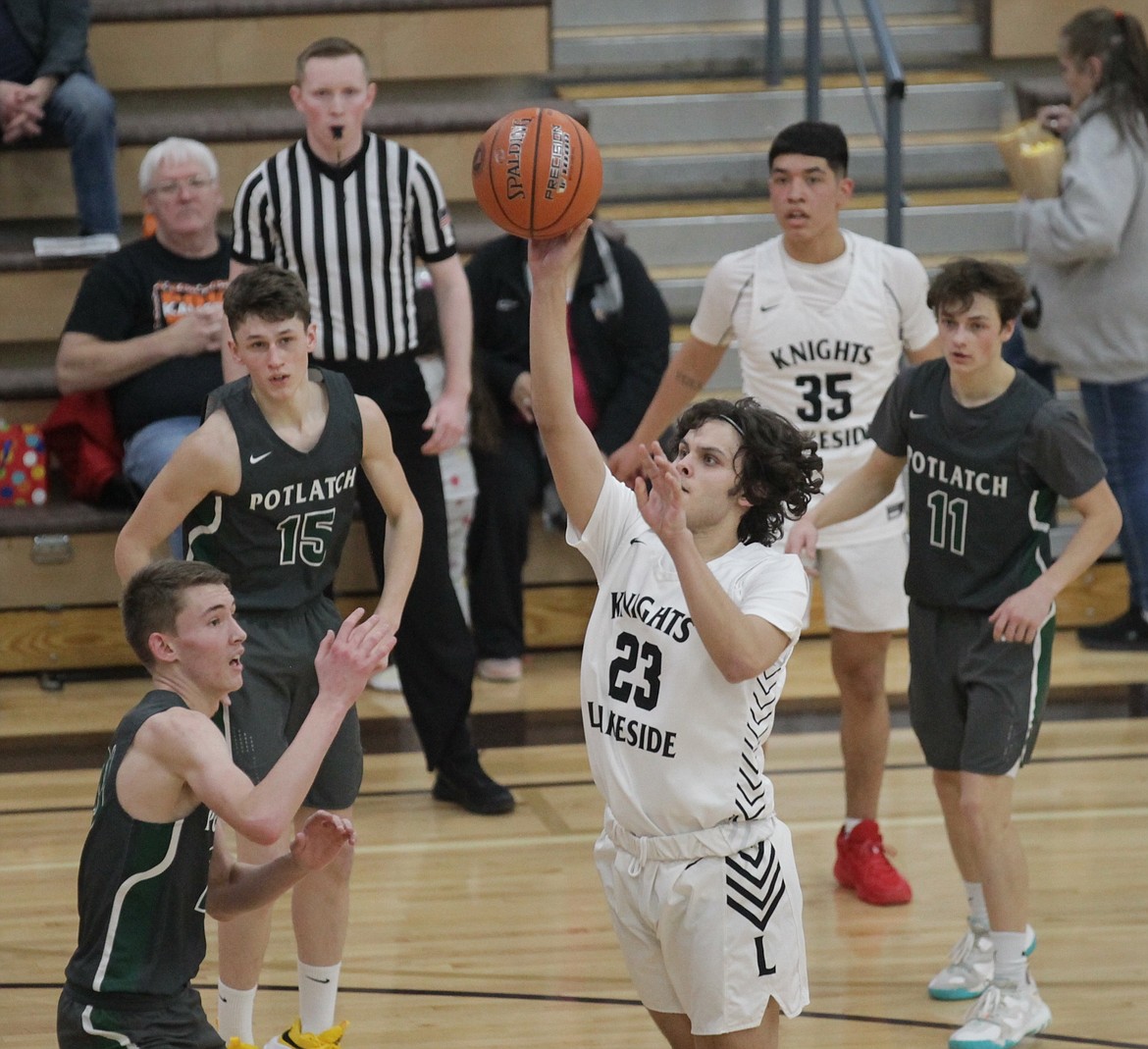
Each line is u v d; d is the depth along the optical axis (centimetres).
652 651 998
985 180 2814
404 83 2816
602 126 2770
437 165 2591
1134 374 2230
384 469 1302
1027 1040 1333
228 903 1025
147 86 2692
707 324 1672
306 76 1692
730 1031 995
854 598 1614
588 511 1037
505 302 2173
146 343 2089
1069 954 1489
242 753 1236
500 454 2197
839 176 1605
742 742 992
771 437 1010
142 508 1225
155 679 1015
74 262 2386
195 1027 992
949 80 2848
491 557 2203
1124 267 2205
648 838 996
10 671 2236
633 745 998
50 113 2405
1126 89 2186
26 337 2397
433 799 1875
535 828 1788
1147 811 1817
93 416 2209
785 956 1005
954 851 1438
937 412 1370
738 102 2784
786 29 2934
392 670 2238
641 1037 1343
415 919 1566
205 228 2120
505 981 1445
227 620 1004
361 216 1712
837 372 1641
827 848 1750
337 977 1273
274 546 1247
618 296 2142
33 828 1770
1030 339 2309
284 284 1216
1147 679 2216
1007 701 1351
